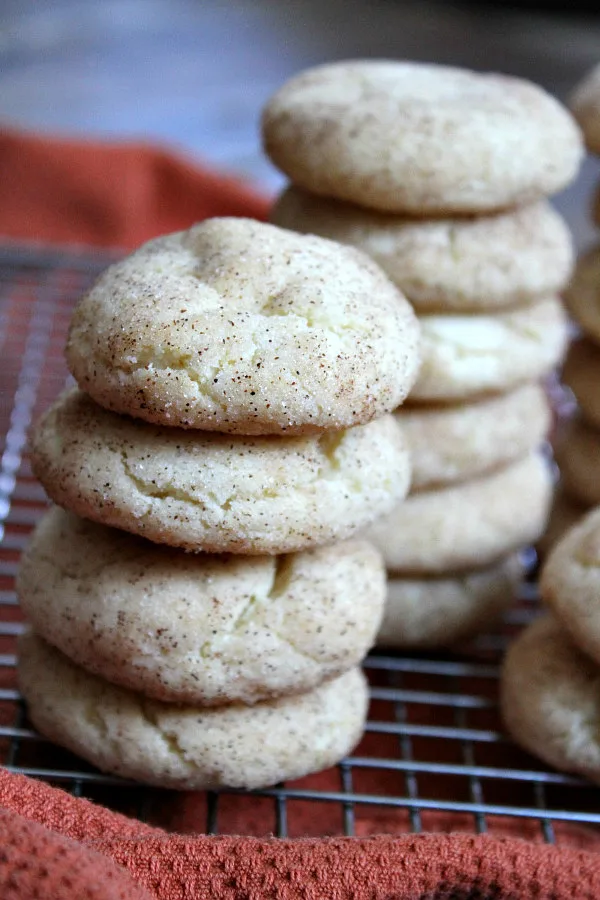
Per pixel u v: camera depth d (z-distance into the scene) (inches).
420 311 16.4
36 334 21.5
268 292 13.9
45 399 20.4
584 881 13.7
